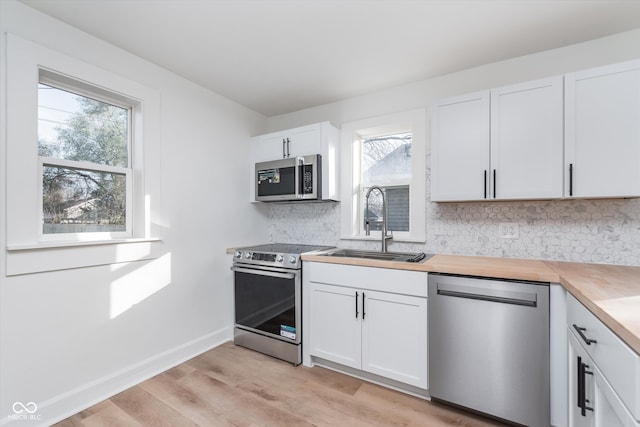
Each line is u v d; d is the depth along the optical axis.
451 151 2.04
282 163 2.79
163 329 2.26
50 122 1.78
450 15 1.68
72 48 1.78
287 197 2.75
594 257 1.88
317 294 2.26
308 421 1.66
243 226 3.04
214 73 2.38
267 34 1.87
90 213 1.95
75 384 1.75
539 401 1.51
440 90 2.41
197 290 2.54
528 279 1.55
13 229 1.53
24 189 1.57
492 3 1.58
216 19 1.72
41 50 1.63
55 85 1.80
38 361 1.61
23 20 1.58
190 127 2.51
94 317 1.85
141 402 1.83
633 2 1.55
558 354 1.49
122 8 1.62
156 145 2.23
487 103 1.93
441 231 2.38
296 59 2.17
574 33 1.84
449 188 2.05
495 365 1.62
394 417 1.70
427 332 1.82
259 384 2.04
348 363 2.11
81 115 1.92
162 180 2.28
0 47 1.50
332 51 2.07
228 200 2.87
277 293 2.42
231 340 2.82
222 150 2.81
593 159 1.63
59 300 1.70
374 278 2.00
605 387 0.97
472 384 1.67
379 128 2.68
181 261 2.41
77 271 1.78
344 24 1.77
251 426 1.62
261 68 2.31
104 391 1.87
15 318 1.54
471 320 1.67
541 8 1.62
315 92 2.74
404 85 2.57
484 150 1.94
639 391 0.76
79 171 1.90
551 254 2.00
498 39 1.91
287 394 1.92
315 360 2.33
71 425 1.62
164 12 1.66
